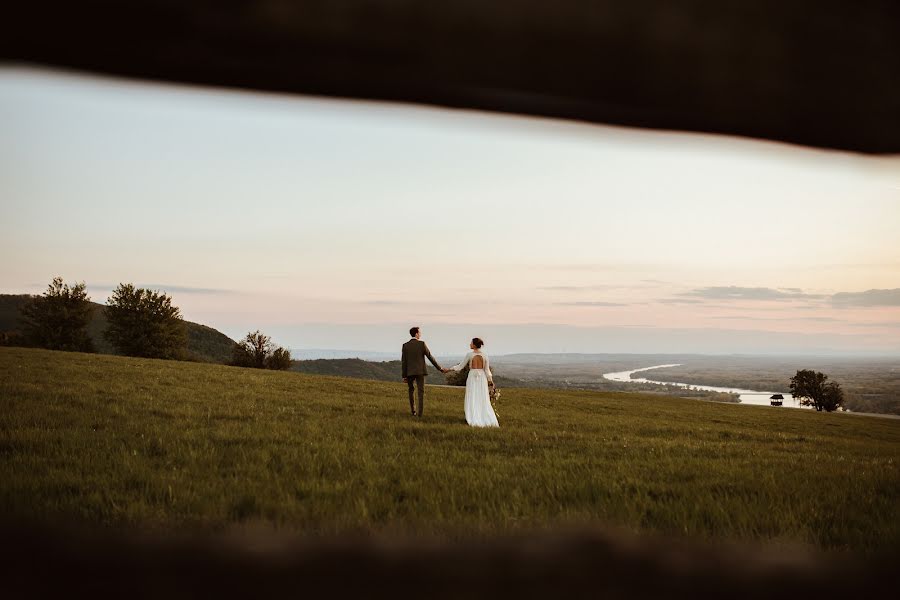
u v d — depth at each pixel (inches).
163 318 3221.0
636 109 58.1
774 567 210.4
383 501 284.2
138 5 46.6
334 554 205.8
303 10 51.2
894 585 198.2
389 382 1555.1
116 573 185.9
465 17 54.7
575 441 548.7
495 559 204.7
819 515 291.1
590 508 282.0
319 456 400.8
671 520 268.5
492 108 55.7
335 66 52.2
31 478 303.3
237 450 413.4
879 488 372.5
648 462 437.7
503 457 436.1
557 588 189.6
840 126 62.3
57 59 44.7
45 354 1406.3
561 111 56.8
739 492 340.5
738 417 1263.5
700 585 191.8
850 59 61.3
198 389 887.7
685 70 59.3
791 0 60.7
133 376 1014.4
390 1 52.8
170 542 214.4
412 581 188.4
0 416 508.7
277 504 270.4
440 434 550.3
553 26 56.2
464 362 657.0
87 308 3083.2
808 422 1309.1
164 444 419.8
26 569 187.2
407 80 53.5
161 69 47.9
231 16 48.8
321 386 1178.0
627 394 1932.8
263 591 176.6
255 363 3516.2
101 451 385.7
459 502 291.6
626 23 57.6
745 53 61.5
